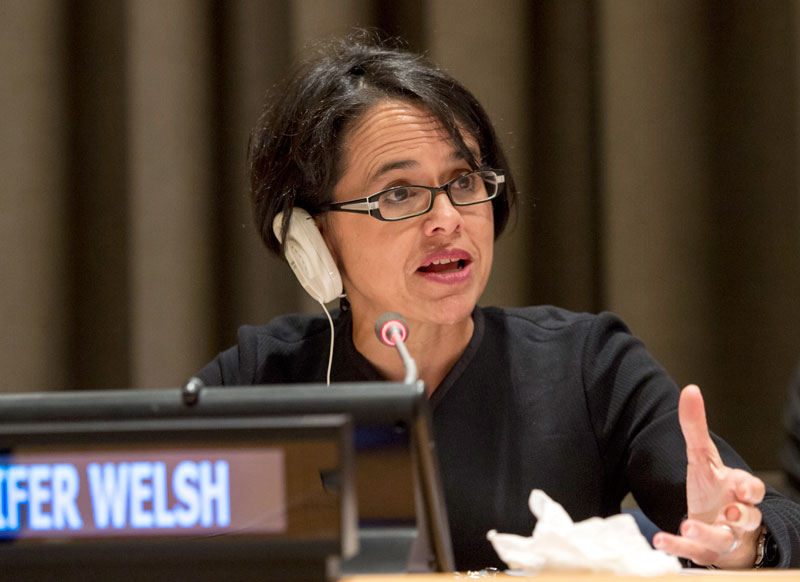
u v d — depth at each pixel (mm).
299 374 5863
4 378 9438
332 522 2576
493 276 9133
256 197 5902
